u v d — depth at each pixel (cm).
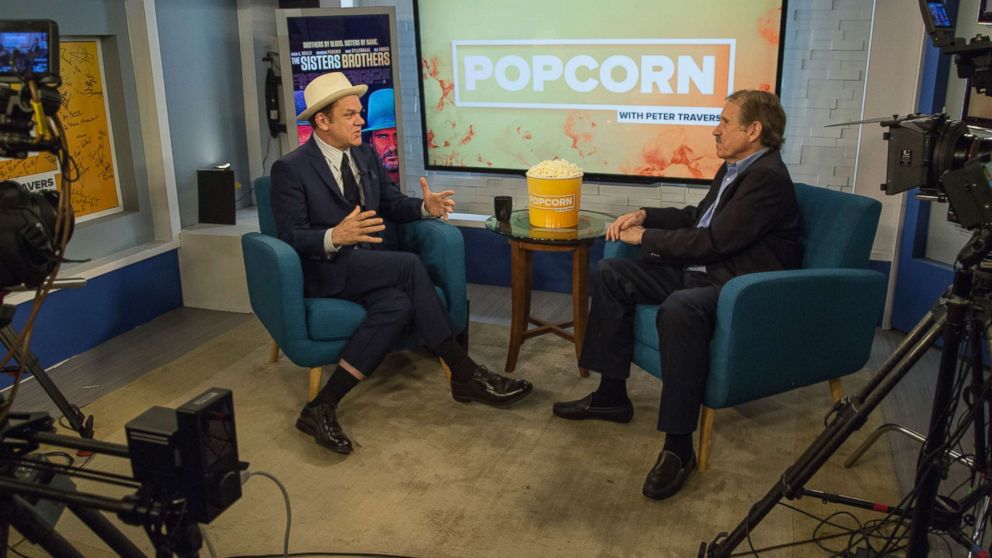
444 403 284
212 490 124
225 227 379
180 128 372
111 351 332
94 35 332
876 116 328
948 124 159
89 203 344
